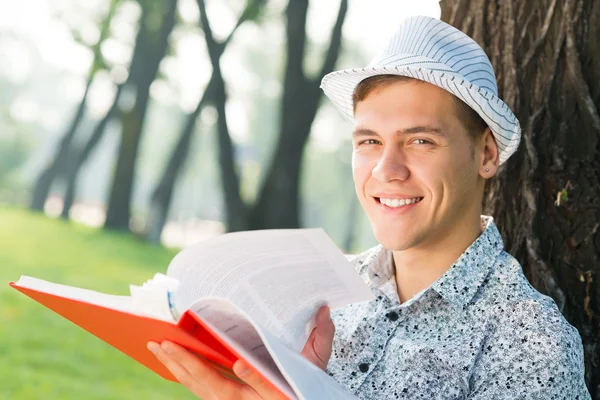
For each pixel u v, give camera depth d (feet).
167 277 7.27
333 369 9.07
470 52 8.96
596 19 11.36
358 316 9.21
